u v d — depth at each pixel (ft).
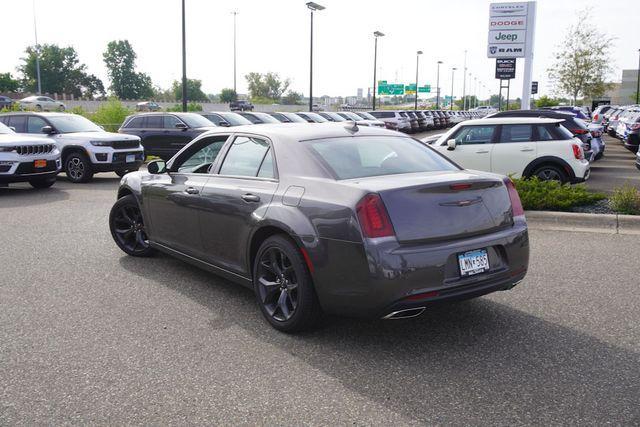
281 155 14.76
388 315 12.30
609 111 111.55
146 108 236.02
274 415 10.29
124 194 21.80
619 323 14.64
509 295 16.85
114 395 11.05
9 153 37.83
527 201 28.66
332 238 12.53
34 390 11.26
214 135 17.61
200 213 16.75
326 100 508.94
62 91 396.57
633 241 23.45
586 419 10.07
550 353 12.85
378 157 14.73
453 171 14.90
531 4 93.15
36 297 16.94
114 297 16.93
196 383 11.53
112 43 429.38
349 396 10.96
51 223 28.25
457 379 11.64
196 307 16.06
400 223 12.18
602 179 45.16
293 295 13.96
